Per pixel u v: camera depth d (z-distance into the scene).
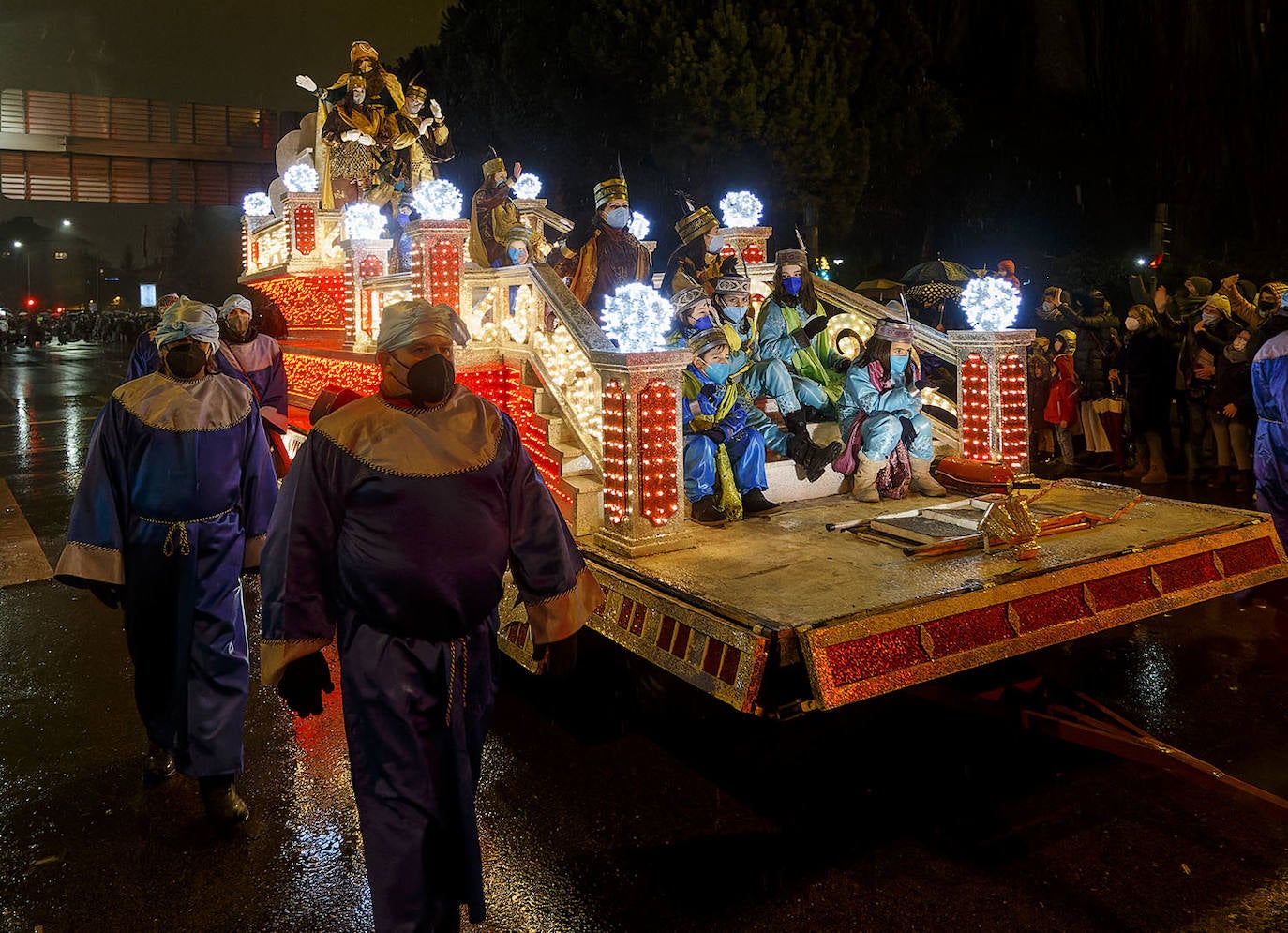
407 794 2.61
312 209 9.48
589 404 5.04
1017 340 5.72
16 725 4.63
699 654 3.51
